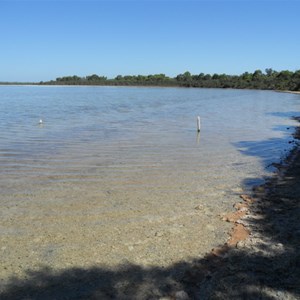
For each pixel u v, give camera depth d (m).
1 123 29.02
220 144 19.45
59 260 6.41
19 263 6.30
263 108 49.34
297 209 8.91
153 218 8.46
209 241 7.15
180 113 40.81
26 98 72.88
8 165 13.96
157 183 11.55
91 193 10.45
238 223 8.09
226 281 5.57
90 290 5.46
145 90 131.62
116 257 6.50
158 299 5.18
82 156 15.75
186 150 17.47
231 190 10.84
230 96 85.88
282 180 11.93
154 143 19.44
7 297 5.28
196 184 11.48
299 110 45.91
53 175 12.51
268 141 20.75
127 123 29.86
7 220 8.33
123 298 5.23
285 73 146.12
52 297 5.29
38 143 19.20
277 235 7.30
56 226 7.98
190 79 173.50
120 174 12.66
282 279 5.58
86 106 51.03
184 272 5.94
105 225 8.04
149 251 6.73
